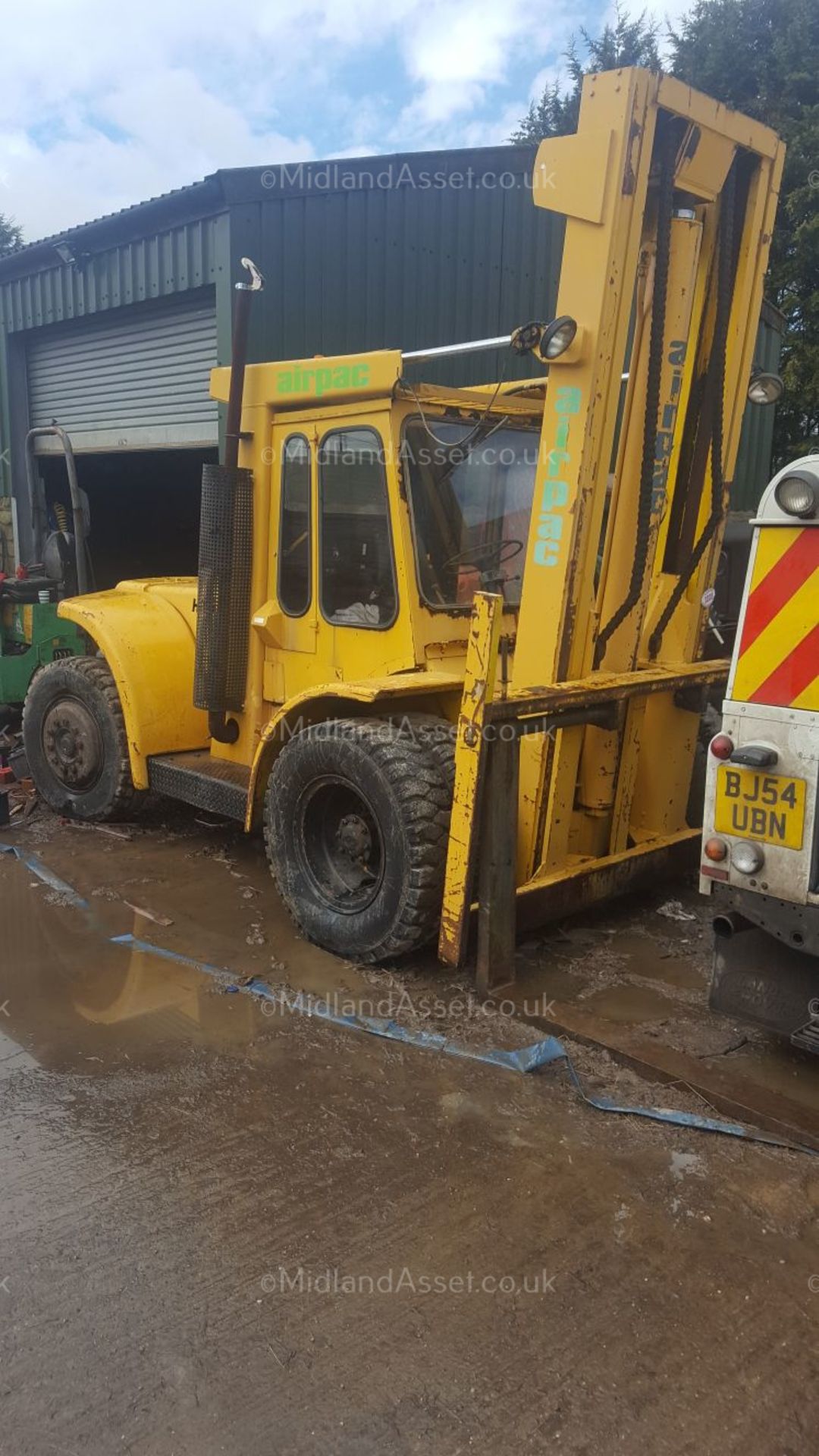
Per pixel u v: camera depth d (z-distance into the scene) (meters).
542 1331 2.19
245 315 4.50
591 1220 2.55
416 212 8.17
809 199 14.20
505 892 3.69
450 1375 2.07
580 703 3.70
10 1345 2.14
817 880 2.84
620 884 4.25
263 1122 2.98
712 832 3.06
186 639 5.66
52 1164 2.77
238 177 7.23
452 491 4.21
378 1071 3.27
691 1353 2.13
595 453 3.64
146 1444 1.91
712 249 3.96
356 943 3.96
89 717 5.82
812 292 14.80
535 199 3.55
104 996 3.79
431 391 4.02
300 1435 1.93
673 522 4.25
